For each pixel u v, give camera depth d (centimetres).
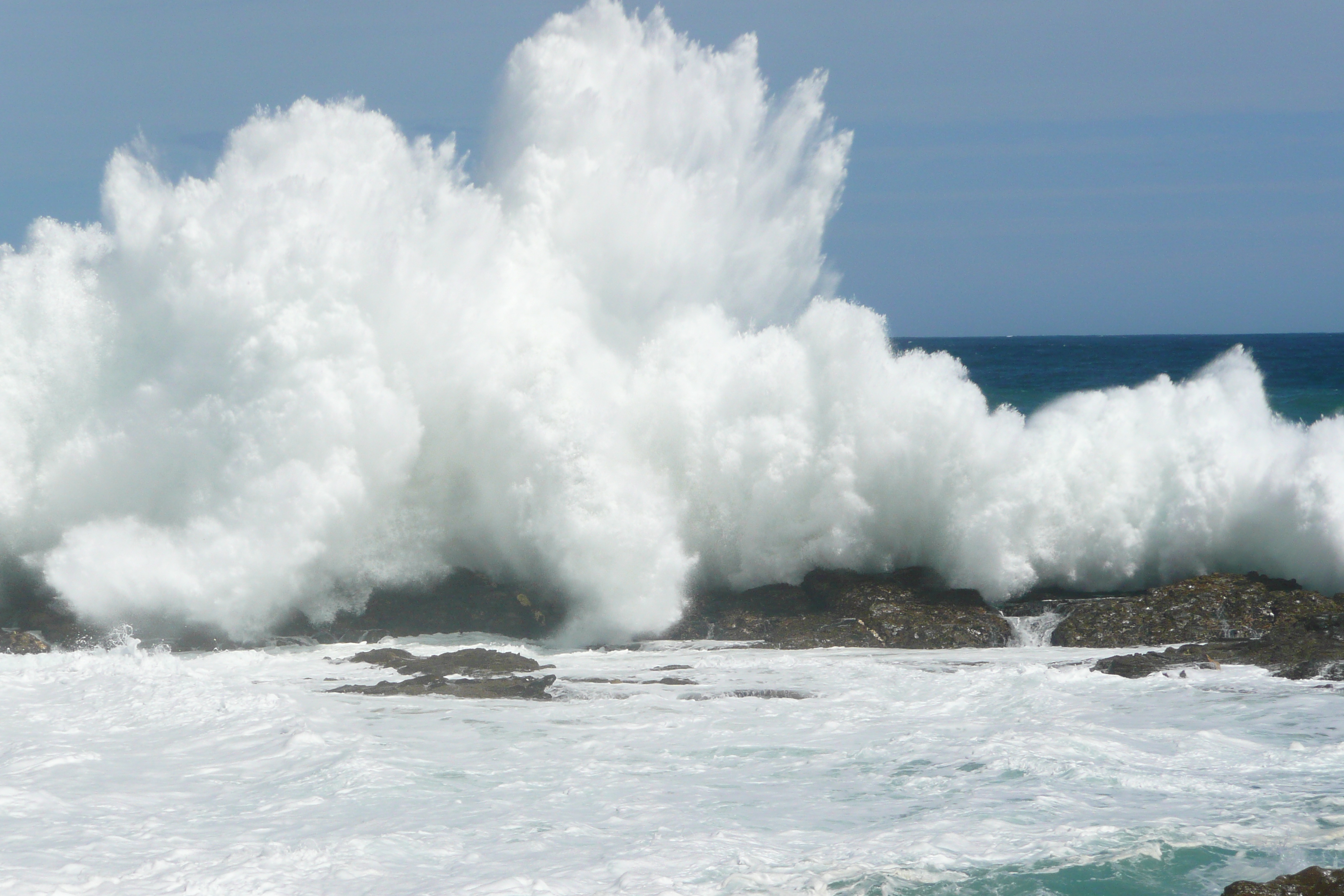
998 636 3603
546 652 3638
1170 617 3541
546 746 2431
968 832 1884
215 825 1923
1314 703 2678
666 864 1755
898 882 1698
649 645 3697
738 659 3397
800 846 1836
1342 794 2055
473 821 1948
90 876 1673
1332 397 9094
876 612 3738
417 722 2636
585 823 1944
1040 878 1716
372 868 1727
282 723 2545
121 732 2502
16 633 3553
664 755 2366
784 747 2419
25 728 2533
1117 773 2186
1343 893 1545
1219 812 1969
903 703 2794
